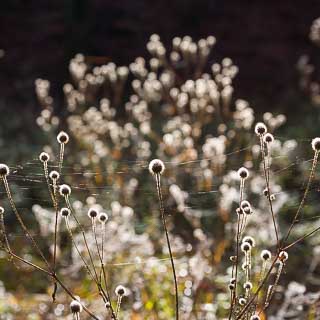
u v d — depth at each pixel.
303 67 11.34
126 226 5.28
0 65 13.99
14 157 9.12
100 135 7.13
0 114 11.87
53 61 13.97
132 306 4.34
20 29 14.66
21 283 5.54
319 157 4.62
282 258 2.73
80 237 5.12
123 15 14.41
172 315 4.21
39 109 12.28
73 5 14.24
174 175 5.96
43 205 6.39
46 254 5.89
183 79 10.00
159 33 14.33
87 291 4.79
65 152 7.49
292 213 6.15
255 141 6.42
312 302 3.98
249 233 4.98
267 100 12.49
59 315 4.58
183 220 5.79
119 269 4.85
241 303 2.79
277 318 4.01
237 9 14.70
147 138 8.37
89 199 5.27
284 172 6.10
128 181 6.40
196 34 14.38
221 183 5.79
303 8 14.69
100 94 11.53
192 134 6.57
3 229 2.94
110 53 13.95
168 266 4.81
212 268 4.72
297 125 10.61
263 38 14.19
